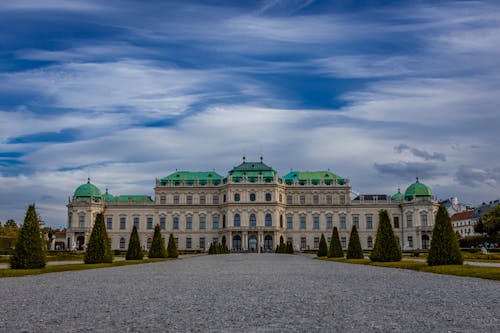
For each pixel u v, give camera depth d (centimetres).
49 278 4528
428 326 2044
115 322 2177
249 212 18150
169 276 4778
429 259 5712
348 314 2342
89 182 18925
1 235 17788
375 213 18750
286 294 3130
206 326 2080
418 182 18900
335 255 10288
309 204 18812
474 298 2842
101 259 7362
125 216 18888
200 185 18975
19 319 2255
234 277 4612
